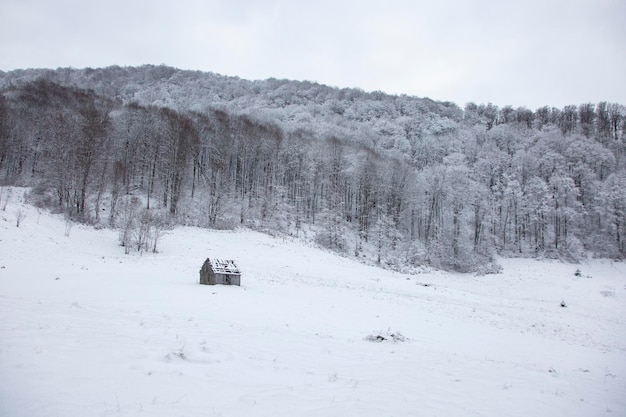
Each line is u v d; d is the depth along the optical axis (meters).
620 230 78.06
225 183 66.25
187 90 156.62
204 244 49.59
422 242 81.12
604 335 27.84
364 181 78.69
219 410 6.41
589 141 103.00
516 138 117.12
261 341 12.27
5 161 72.38
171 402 6.48
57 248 36.62
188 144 67.44
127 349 9.07
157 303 18.17
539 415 8.45
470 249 68.31
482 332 21.80
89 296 18.44
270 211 70.06
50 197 55.31
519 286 53.28
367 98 169.62
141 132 76.31
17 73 147.00
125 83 164.88
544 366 15.28
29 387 6.26
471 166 102.12
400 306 27.08
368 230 74.31
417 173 95.00
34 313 11.91
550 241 79.25
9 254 30.27
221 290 24.12
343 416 6.83
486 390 9.92
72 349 8.51
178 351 9.42
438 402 8.41
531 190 84.38
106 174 62.72
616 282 55.16
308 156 84.50
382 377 10.02
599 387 11.91
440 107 163.25
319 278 38.62
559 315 34.03
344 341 14.52
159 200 65.94
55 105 76.94
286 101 160.88
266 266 41.97
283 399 7.35
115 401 6.21
